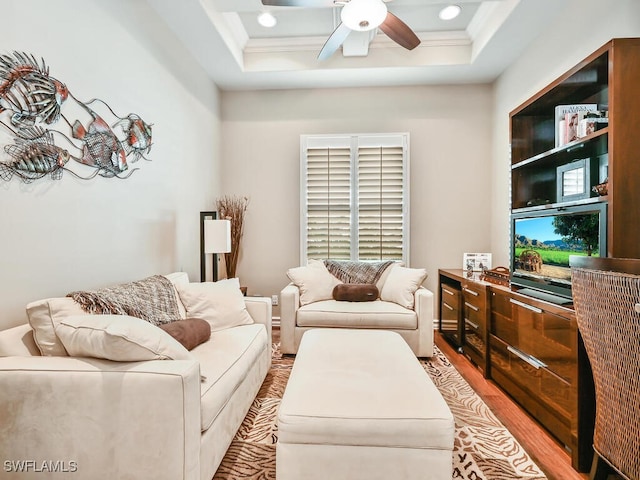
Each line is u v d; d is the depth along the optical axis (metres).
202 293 2.39
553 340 1.83
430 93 4.00
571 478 1.56
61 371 1.27
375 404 1.35
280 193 4.15
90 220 1.97
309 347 2.00
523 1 2.56
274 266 4.17
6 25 1.48
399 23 2.40
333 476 1.29
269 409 2.15
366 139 3.98
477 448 1.77
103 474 1.27
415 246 4.05
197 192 3.47
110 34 2.14
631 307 0.99
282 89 4.11
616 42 1.64
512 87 3.47
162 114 2.78
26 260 1.58
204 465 1.38
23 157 1.56
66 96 1.79
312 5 2.23
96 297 1.63
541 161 2.41
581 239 1.84
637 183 1.63
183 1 2.56
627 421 1.09
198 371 1.33
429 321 2.95
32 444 1.27
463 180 4.00
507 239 3.59
